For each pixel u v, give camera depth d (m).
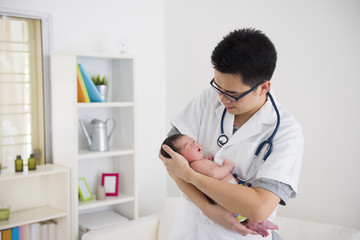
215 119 1.49
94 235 2.32
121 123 2.93
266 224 1.33
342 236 1.95
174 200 2.57
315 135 2.32
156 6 3.28
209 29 2.93
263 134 1.36
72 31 2.81
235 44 1.19
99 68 2.95
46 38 2.68
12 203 2.59
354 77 2.12
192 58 3.09
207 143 1.50
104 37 2.98
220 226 1.34
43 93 2.68
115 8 3.03
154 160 3.34
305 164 2.38
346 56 2.15
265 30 2.55
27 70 2.61
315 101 2.31
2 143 2.53
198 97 1.59
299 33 2.36
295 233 2.08
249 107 1.30
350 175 2.17
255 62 1.19
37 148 2.67
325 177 2.29
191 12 3.07
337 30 2.18
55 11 2.72
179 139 1.47
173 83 3.28
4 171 2.46
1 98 2.51
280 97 2.50
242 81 1.21
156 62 3.30
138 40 3.18
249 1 2.63
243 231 1.27
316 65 2.29
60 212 2.56
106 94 2.79
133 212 2.86
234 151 1.39
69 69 2.49
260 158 1.34
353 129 2.14
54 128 2.69
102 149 2.74
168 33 3.30
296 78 2.40
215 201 1.25
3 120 2.52
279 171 1.23
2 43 2.50
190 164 1.42
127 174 2.90
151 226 2.57
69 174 2.53
